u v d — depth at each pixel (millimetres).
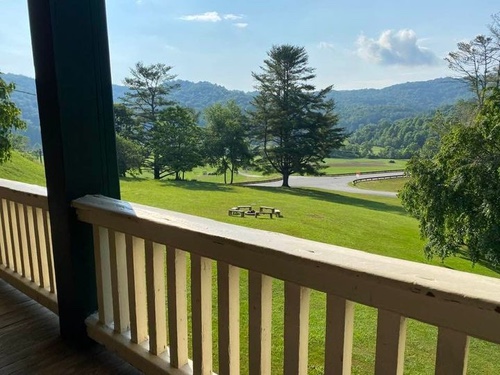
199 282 1206
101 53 1659
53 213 1699
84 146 1643
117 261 1532
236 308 1142
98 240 1587
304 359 991
